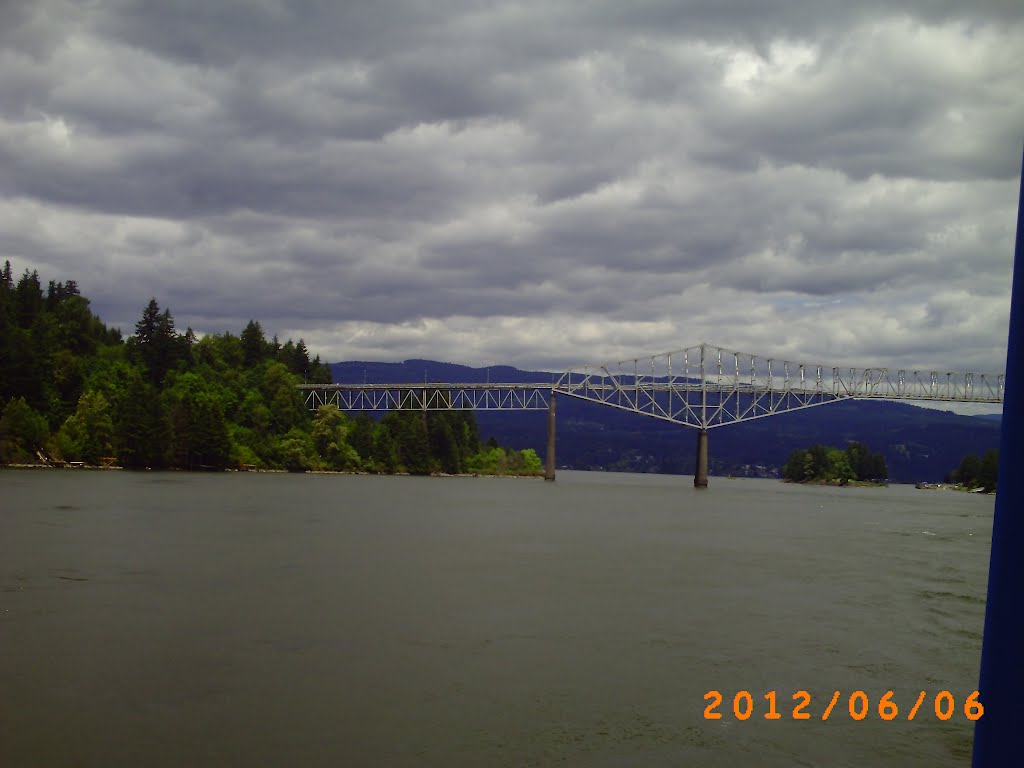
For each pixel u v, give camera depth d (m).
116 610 31.27
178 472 147.25
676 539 67.00
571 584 41.09
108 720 20.14
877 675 26.08
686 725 21.25
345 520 73.94
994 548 7.11
